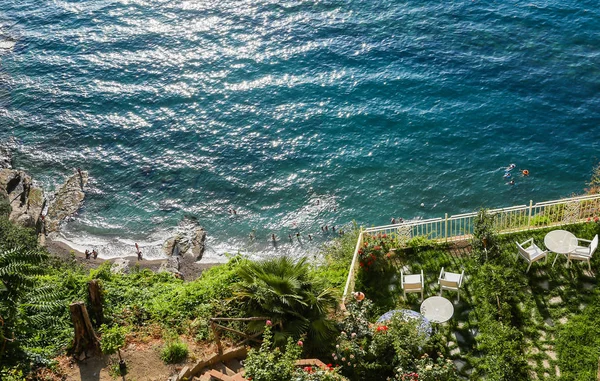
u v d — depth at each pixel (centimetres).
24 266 1509
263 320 1645
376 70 5453
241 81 5503
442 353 1636
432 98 5025
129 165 4662
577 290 1791
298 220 4059
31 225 3988
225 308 1784
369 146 4606
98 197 4359
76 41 6394
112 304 1888
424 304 1730
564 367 1554
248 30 6256
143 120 5144
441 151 4488
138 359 1589
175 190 4394
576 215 2066
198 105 5259
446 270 1958
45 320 1630
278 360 1454
